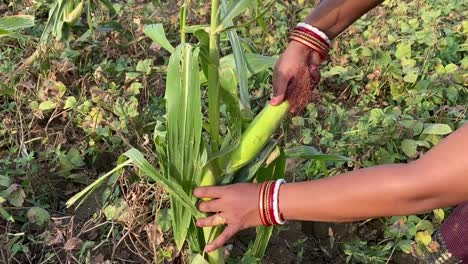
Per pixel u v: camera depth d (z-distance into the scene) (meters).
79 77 3.08
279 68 1.79
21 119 2.66
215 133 1.84
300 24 1.80
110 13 3.55
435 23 3.51
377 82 3.14
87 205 2.56
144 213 2.21
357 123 2.85
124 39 3.37
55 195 2.56
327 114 3.01
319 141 2.80
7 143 2.71
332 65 3.37
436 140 2.65
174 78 1.70
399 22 3.67
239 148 1.79
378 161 2.58
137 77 3.03
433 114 3.05
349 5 1.78
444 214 2.37
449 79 3.03
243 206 1.55
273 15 3.67
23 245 2.25
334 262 2.40
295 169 2.60
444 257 1.87
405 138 2.67
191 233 1.90
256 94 3.01
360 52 3.37
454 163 1.30
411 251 2.14
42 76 2.97
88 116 2.66
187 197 1.72
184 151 1.74
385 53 3.26
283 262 2.39
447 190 1.32
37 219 2.28
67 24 3.20
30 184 2.49
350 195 1.41
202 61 1.79
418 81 3.21
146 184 2.23
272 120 1.77
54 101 2.73
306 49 1.79
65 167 2.59
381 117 2.74
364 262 2.25
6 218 2.22
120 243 2.27
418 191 1.34
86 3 3.33
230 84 1.77
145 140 2.43
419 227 2.25
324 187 1.45
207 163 1.80
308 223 2.52
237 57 1.86
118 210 2.20
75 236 2.30
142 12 3.65
